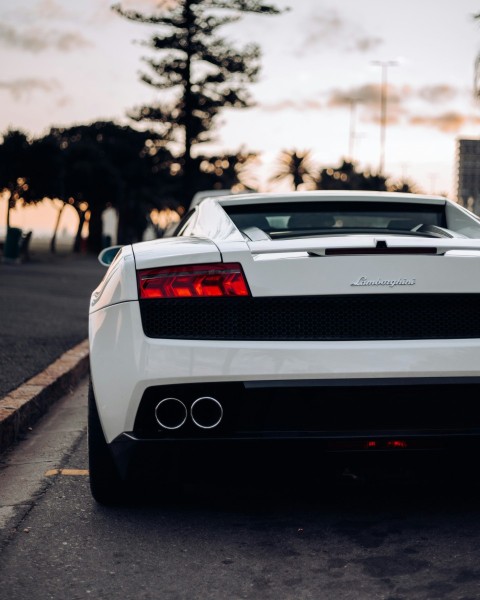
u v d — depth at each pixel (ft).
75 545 9.46
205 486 11.68
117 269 10.14
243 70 138.51
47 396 17.78
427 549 9.20
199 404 9.27
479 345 9.23
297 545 9.41
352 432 9.27
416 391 9.16
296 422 9.28
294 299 9.29
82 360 22.20
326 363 9.10
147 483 10.24
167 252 9.88
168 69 137.80
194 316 9.41
